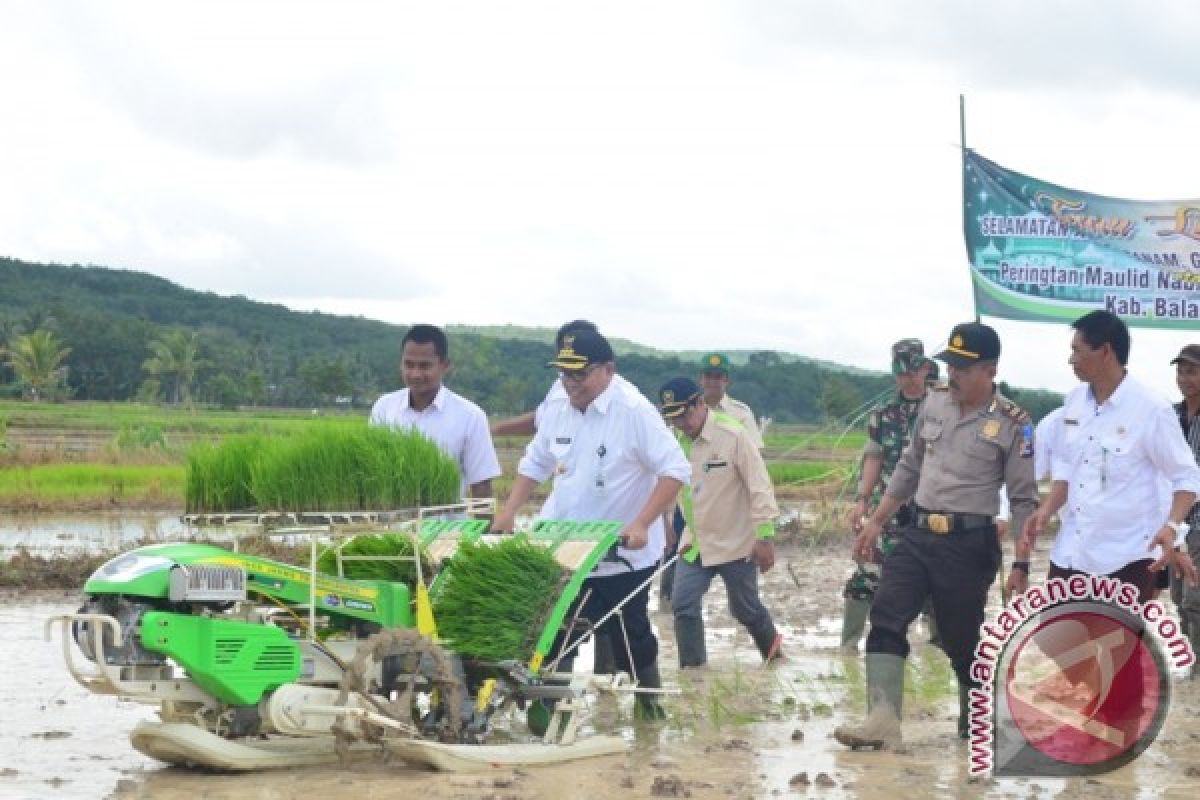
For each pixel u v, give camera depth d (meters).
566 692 6.45
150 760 6.25
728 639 10.88
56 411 79.50
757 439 11.56
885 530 9.84
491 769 6.09
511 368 147.25
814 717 7.64
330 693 5.96
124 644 5.57
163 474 28.31
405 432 6.65
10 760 6.23
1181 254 12.19
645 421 7.12
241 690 5.74
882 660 6.72
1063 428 7.16
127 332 131.25
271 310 190.75
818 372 139.12
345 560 6.57
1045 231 12.41
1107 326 6.87
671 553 11.90
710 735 7.10
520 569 6.36
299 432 6.51
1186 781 6.09
